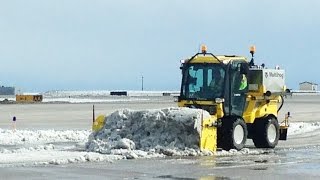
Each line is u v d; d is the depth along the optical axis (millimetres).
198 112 19516
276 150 21078
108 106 62062
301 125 33062
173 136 19625
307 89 160625
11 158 17141
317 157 18688
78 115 44875
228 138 20203
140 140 19781
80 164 16266
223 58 21141
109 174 14219
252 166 16172
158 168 15523
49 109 56594
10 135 25641
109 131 20281
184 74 21562
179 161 17219
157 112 20047
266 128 21766
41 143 23047
